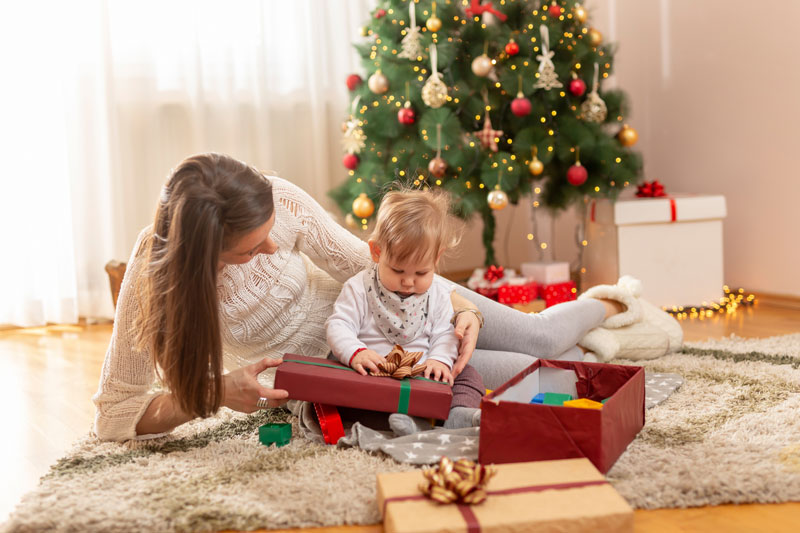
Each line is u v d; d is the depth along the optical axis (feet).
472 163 9.43
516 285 10.00
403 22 9.56
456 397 4.92
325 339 5.47
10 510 4.11
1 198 9.29
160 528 3.67
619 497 3.50
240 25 10.52
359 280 5.16
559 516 3.32
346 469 4.24
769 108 9.64
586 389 4.85
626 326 6.76
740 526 3.60
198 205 4.05
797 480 3.95
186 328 4.13
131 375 4.74
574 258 12.11
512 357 5.48
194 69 10.11
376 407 4.59
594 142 9.36
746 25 9.84
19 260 9.36
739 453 4.32
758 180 9.86
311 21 10.85
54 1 9.34
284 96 10.94
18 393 6.57
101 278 9.90
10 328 9.52
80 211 9.73
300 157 11.12
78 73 9.59
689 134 10.80
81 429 5.51
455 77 9.55
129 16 9.86
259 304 5.03
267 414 5.41
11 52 9.20
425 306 5.12
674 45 10.90
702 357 6.67
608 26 11.99
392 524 3.32
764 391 5.51
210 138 10.48
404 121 9.19
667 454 4.31
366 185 9.55
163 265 4.15
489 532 3.26
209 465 4.41
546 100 9.55
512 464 3.87
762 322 8.43
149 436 4.86
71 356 7.96
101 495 4.03
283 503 3.87
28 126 9.29
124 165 9.98
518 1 9.61
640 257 9.22
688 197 9.36
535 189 10.43
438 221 4.91
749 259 10.06
